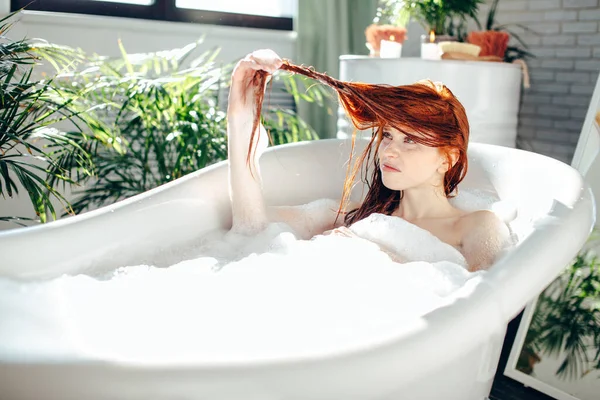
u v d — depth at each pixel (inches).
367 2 123.4
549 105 107.1
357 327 37.4
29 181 66.3
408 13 105.0
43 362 24.7
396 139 52.9
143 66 91.3
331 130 124.1
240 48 118.3
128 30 105.5
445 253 49.9
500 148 63.7
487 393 40.2
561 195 48.9
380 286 43.8
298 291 43.2
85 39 101.8
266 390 24.6
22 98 68.3
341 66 97.0
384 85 51.3
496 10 112.5
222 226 58.9
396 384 27.2
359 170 68.3
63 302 40.6
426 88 51.2
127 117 100.3
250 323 37.9
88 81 86.7
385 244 52.2
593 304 63.4
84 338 34.4
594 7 99.3
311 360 25.8
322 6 121.0
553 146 107.2
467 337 31.0
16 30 95.7
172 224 54.2
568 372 63.4
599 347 61.7
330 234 55.2
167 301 41.3
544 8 105.9
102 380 24.1
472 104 89.4
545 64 106.9
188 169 88.1
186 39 111.8
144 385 24.0
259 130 56.3
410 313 39.5
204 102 99.4
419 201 55.1
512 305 35.0
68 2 102.2
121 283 44.6
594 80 100.4
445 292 42.9
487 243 49.6
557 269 40.1
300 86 121.7
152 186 94.4
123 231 50.6
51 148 95.1
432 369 28.8
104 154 93.8
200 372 24.4
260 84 54.8
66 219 48.6
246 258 49.4
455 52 90.6
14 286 42.6
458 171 55.6
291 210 60.6
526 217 54.7
